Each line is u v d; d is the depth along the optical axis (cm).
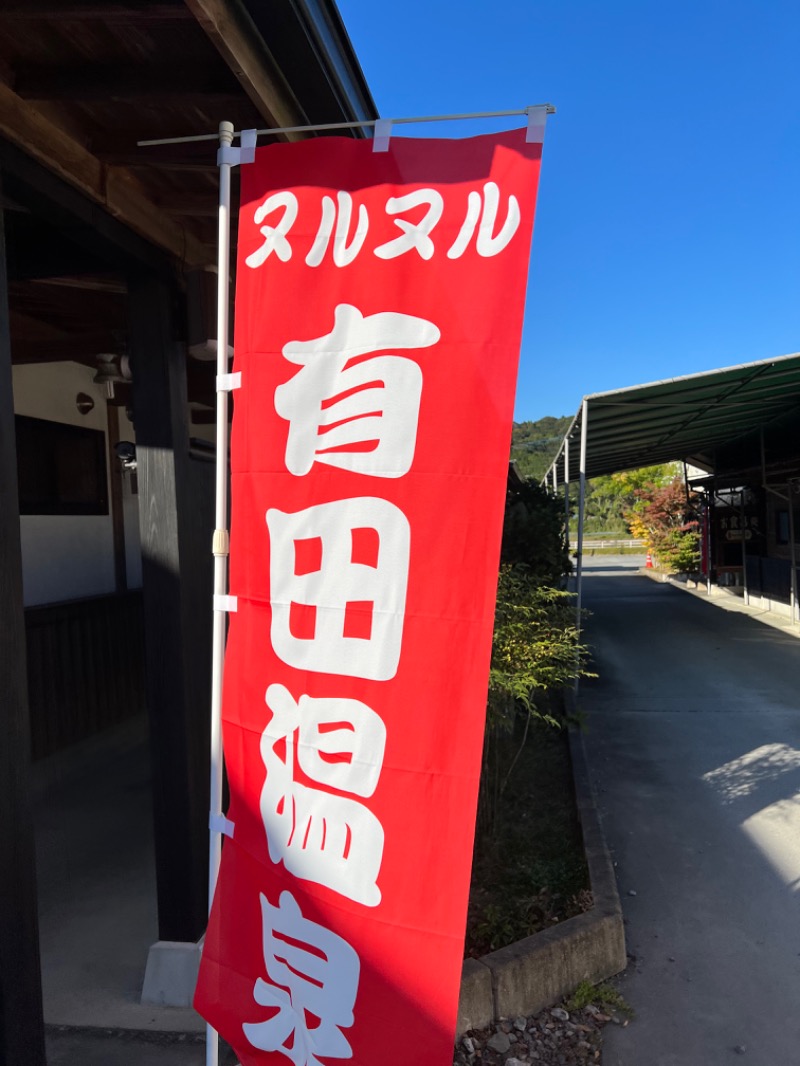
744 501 1750
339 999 217
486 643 204
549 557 722
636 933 378
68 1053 293
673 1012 317
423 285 210
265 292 230
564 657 502
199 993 242
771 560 1546
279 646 229
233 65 224
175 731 324
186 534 333
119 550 707
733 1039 300
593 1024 310
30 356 503
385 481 213
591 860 413
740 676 941
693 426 1268
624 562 3647
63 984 337
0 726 202
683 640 1220
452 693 207
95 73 240
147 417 324
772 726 717
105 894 418
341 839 218
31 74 240
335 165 220
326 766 221
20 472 567
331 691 220
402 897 210
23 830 210
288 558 228
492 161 205
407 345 211
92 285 370
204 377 526
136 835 494
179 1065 286
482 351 204
